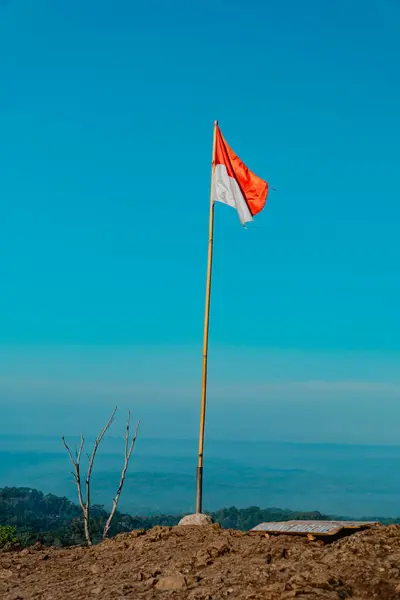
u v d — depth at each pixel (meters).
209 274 17.30
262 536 13.42
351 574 10.23
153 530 15.20
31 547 16.88
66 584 12.40
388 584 9.80
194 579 11.23
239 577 10.86
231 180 17.84
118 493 20.27
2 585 13.04
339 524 13.03
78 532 36.56
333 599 9.40
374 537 11.52
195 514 15.42
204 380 16.78
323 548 11.72
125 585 11.43
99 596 11.03
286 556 11.78
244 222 17.64
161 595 10.73
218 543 12.87
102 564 13.52
